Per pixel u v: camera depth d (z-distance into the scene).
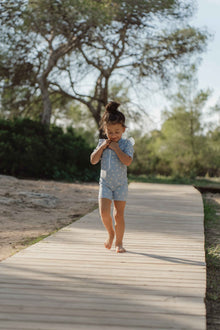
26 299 2.91
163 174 23.80
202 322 2.59
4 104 22.83
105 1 17.03
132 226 6.10
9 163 14.79
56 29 18.38
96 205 8.99
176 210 8.04
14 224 6.41
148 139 25.52
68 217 7.31
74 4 16.47
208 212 8.63
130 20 17.83
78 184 14.09
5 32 17.81
